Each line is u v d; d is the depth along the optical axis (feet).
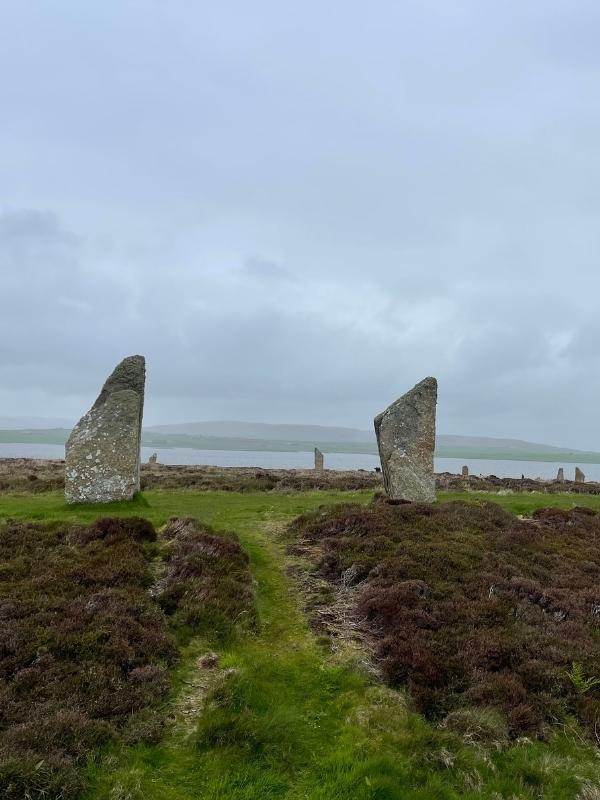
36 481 94.68
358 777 21.84
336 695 27.86
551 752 24.36
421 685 28.27
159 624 31.81
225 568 40.16
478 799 21.29
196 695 26.81
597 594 39.63
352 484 104.68
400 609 35.09
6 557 41.01
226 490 92.53
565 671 29.60
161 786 21.02
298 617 36.11
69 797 19.76
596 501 90.43
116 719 24.06
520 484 124.16
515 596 38.09
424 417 74.23
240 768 22.18
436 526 52.42
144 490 88.99
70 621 30.66
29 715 23.27
